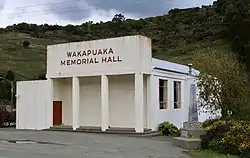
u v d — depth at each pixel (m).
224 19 71.81
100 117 27.50
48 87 28.52
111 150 16.17
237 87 25.61
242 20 61.66
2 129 29.17
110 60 25.72
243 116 25.12
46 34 101.50
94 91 27.94
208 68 25.67
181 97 29.77
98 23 92.38
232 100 25.39
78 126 26.86
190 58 62.91
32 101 29.31
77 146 17.53
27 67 78.88
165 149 16.62
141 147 17.30
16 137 21.69
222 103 25.44
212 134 16.84
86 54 26.83
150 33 84.12
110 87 27.31
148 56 25.56
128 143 18.86
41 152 15.21
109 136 22.56
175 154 15.09
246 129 15.70
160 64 27.30
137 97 24.50
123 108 26.72
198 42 73.75
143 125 24.66
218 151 15.60
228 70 25.56
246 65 49.16
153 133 24.39
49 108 28.38
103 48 26.08
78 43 27.22
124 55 25.16
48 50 28.62
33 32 104.81
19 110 29.92
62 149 16.33
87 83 28.28
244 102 26.28
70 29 98.31
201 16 86.62
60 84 29.31
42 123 28.67
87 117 28.08
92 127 27.05
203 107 27.83
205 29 78.06
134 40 24.81
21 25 108.50
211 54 27.62
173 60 64.44
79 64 27.11
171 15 92.00
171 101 28.27
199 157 14.33
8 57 83.69
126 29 87.69
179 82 29.88
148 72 25.39
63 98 29.33
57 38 97.19
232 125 16.66
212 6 90.19
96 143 18.75
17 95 30.00
